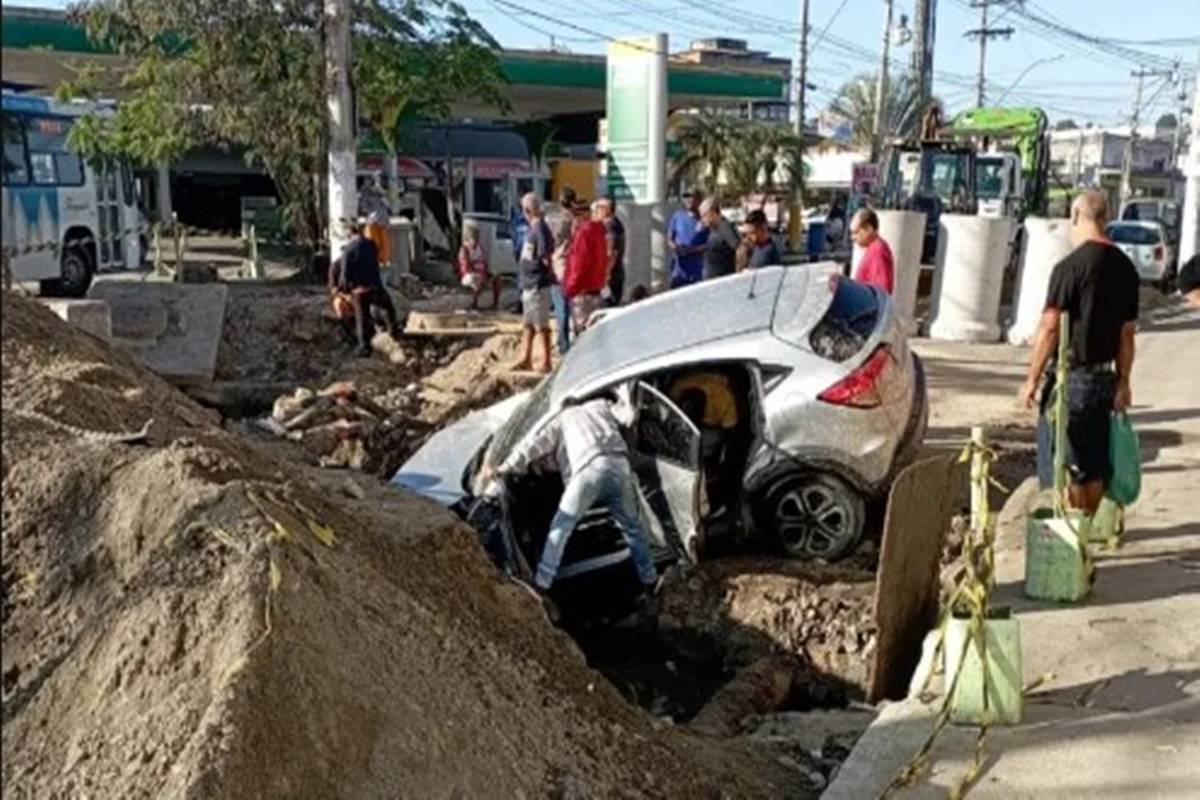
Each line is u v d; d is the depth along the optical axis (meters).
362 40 21.61
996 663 4.93
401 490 6.30
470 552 5.38
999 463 9.84
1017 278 17.73
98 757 3.33
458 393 13.33
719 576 7.52
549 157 47.72
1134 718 5.00
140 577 3.73
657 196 19.88
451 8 23.11
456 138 38.16
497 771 3.93
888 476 7.62
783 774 5.13
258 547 3.73
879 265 11.04
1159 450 9.98
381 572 4.46
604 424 7.27
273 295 19.45
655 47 19.47
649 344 7.82
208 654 3.46
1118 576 6.75
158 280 19.83
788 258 25.28
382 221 21.12
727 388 7.79
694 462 7.30
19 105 21.19
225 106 21.55
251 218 31.73
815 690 6.80
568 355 8.48
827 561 7.65
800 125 41.69
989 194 25.23
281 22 21.27
